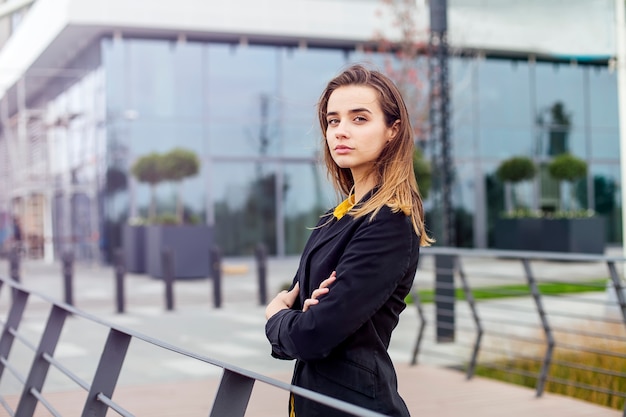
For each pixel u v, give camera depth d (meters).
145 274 16.00
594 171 21.22
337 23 18.50
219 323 8.98
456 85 17.38
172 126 18.30
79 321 9.19
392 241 1.65
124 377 5.94
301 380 1.78
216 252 10.43
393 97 1.79
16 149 20.27
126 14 17.14
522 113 20.53
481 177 20.20
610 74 21.27
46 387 5.58
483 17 17.17
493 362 6.18
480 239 20.14
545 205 20.78
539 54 18.73
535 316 8.92
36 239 20.36
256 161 18.89
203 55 18.58
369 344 1.70
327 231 1.80
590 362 5.69
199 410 4.80
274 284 13.54
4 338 4.13
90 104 18.47
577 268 15.22
